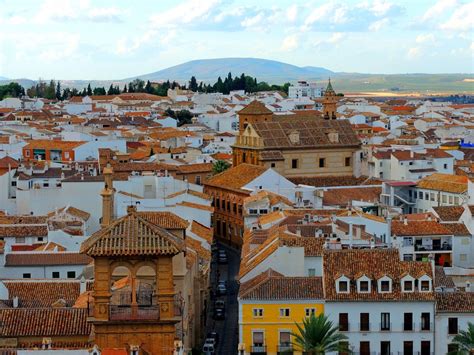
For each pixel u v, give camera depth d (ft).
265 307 585.22
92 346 329.72
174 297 307.37
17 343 435.12
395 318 584.81
